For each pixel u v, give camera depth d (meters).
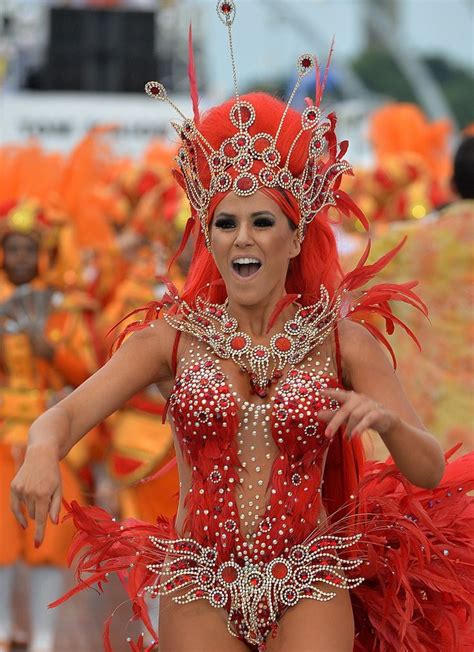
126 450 17.34
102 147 27.77
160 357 9.05
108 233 20.89
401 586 9.17
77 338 17.53
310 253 9.30
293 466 8.71
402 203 28.67
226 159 8.87
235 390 8.80
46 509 8.11
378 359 8.97
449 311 15.83
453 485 9.48
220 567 8.71
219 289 9.38
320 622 8.65
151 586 8.94
